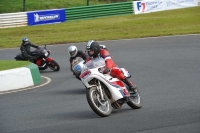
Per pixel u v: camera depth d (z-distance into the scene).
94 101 21.88
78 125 20.45
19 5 108.75
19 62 40.91
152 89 30.89
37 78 36.66
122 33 73.19
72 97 28.97
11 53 59.47
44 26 85.31
